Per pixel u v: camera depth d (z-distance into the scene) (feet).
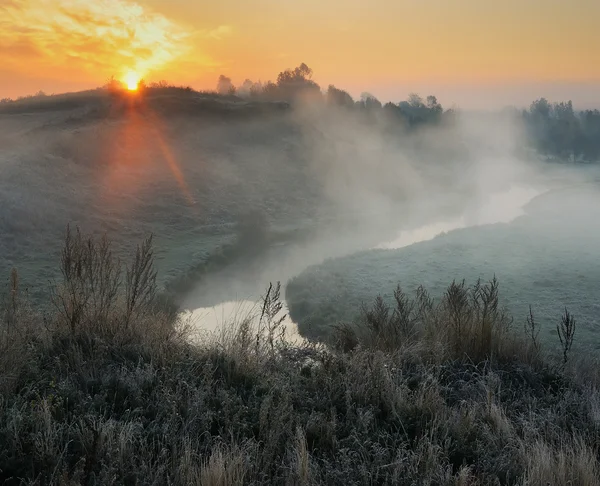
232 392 15.81
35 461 11.18
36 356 16.81
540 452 13.01
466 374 19.45
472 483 11.39
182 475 11.01
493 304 24.03
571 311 52.49
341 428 14.35
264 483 11.31
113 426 12.35
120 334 18.92
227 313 55.31
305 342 23.25
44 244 80.89
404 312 24.62
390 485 11.78
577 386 19.65
